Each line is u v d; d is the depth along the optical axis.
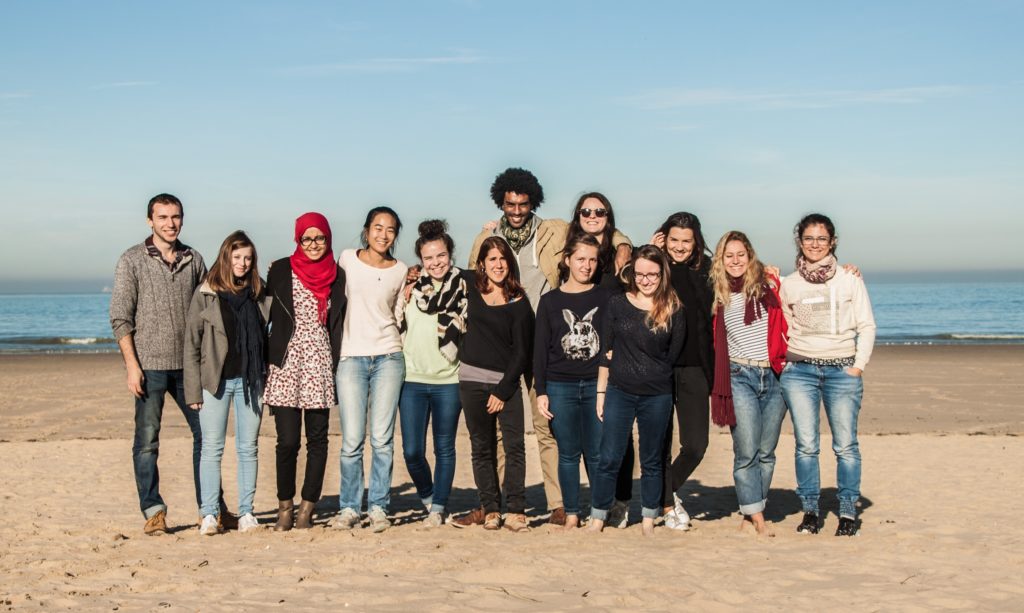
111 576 5.09
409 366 6.55
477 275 6.40
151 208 6.24
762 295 6.20
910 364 24.47
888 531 6.51
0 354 31.70
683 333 6.12
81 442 11.86
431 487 6.86
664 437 6.23
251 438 6.38
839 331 6.23
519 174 6.81
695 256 6.48
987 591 4.77
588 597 4.60
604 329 6.20
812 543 6.00
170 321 6.27
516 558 5.42
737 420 6.28
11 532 6.53
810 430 6.34
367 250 6.48
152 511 6.36
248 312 6.26
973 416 14.78
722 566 5.29
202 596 4.65
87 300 178.50
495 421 6.61
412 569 5.22
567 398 6.36
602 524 6.44
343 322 6.42
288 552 5.65
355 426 6.43
